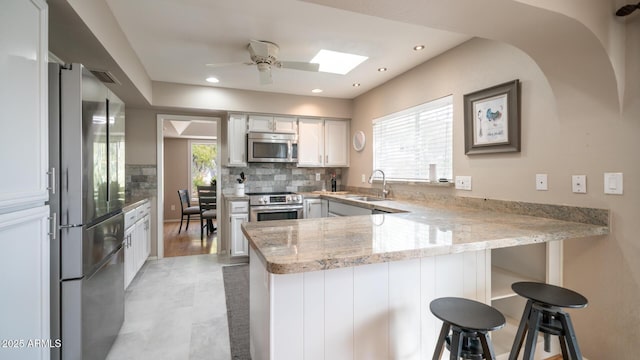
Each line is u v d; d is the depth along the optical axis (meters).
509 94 2.24
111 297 2.04
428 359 1.50
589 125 1.80
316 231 1.58
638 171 1.62
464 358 1.20
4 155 1.07
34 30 1.26
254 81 3.81
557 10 1.47
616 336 1.72
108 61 2.29
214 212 5.45
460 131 2.71
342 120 4.79
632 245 1.64
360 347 1.38
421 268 1.49
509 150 2.24
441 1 1.39
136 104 3.77
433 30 2.45
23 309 1.19
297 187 4.89
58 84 1.53
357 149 4.52
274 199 4.18
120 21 2.31
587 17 1.56
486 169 2.47
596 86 1.74
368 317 1.39
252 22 2.33
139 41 2.65
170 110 4.14
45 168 1.35
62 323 1.54
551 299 1.35
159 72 3.47
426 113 3.15
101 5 1.96
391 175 3.76
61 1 1.48
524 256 2.00
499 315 1.18
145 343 2.10
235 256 4.02
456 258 1.57
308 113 4.50
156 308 2.64
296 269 1.03
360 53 2.91
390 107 3.73
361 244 1.29
